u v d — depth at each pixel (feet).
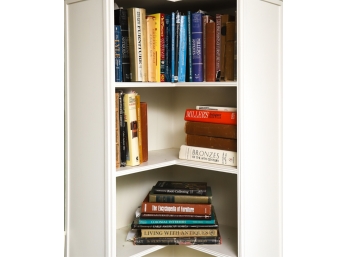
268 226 7.20
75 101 6.63
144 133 7.04
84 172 6.59
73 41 6.59
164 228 7.21
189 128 7.31
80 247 6.75
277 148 7.31
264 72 6.92
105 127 6.21
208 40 7.00
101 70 6.22
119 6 7.47
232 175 8.09
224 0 7.10
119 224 8.12
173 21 7.09
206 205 7.23
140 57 6.79
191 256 8.75
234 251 6.95
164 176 8.88
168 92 8.68
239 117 6.49
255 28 6.68
